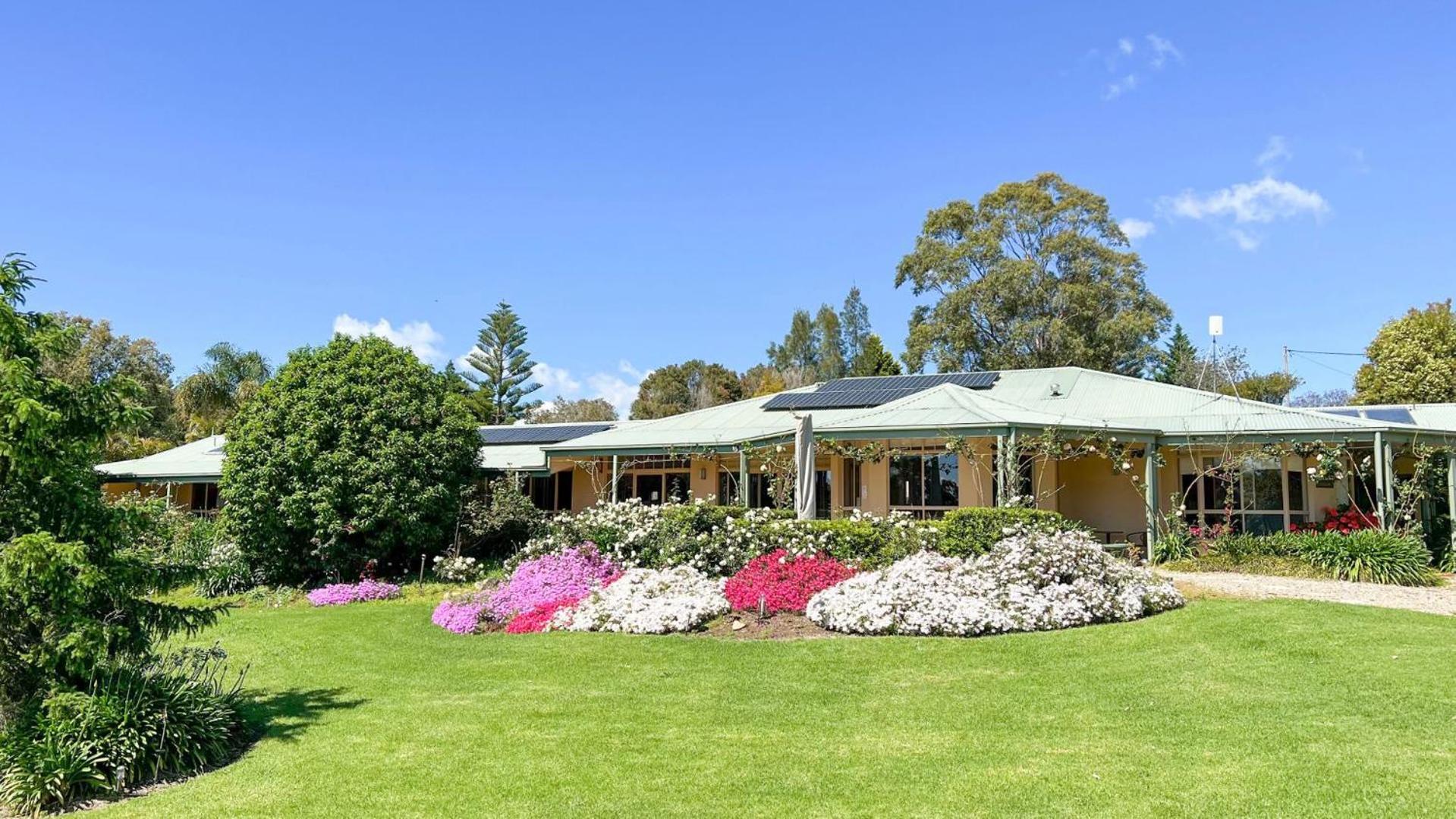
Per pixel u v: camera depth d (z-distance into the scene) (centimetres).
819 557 1257
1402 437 1653
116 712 620
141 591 715
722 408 2645
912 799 520
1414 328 3306
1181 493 1967
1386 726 616
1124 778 537
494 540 2006
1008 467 1608
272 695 873
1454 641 864
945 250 4125
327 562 1762
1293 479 1909
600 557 1462
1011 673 841
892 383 2497
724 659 944
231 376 3878
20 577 590
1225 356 3569
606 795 544
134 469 2853
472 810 527
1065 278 4066
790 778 567
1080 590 1084
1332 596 1216
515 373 5406
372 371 1828
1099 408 2039
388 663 1018
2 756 578
